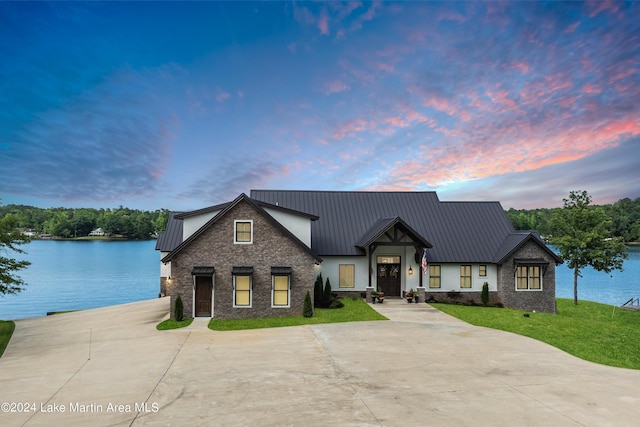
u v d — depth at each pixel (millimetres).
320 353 14812
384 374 12328
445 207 32562
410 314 23031
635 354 16469
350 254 28031
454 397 10398
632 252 105562
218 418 9148
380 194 33219
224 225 22703
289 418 9094
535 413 9414
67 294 45469
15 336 20422
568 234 33844
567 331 20016
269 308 22688
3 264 26656
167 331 19328
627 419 9133
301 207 31156
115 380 12094
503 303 27734
